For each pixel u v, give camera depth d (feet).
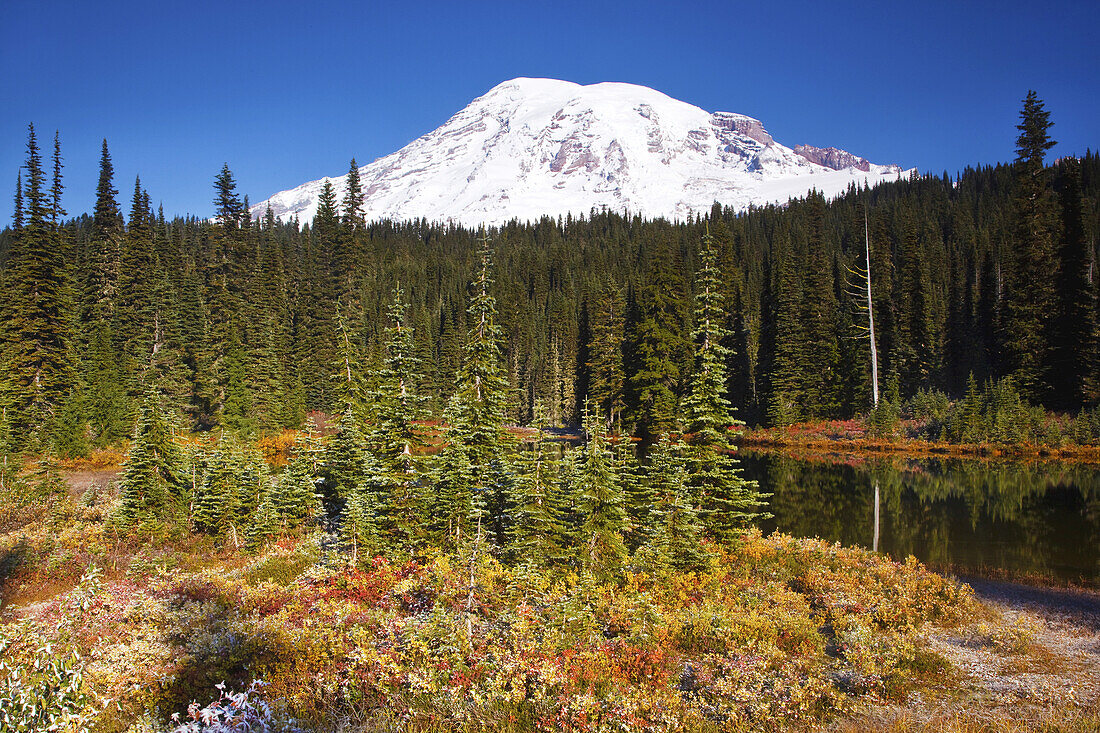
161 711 30.42
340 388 110.83
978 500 104.68
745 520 68.85
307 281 241.55
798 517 94.12
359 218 258.37
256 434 173.27
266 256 248.73
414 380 92.22
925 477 128.77
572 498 57.93
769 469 144.25
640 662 35.32
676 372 151.64
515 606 42.65
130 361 175.42
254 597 48.57
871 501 105.81
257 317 199.93
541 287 386.32
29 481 101.91
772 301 219.41
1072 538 80.02
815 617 48.67
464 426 62.34
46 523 80.84
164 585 52.13
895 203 433.89
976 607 52.19
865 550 71.56
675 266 162.81
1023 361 172.65
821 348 211.41
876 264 226.79
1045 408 169.07
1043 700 33.24
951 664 39.29
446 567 48.06
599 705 28.73
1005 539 79.71
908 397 205.87
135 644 35.78
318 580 53.06
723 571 57.52
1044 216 177.37
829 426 197.77
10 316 149.07
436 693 30.12
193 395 185.37
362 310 213.46
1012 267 192.34
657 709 29.04
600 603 44.73
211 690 31.99
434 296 357.82
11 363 142.00
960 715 31.17
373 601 46.75
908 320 212.64
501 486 61.93
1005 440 158.30
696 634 42.29
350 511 62.75
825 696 32.83
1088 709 32.04
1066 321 167.22
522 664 31.60
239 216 241.14
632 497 65.10
